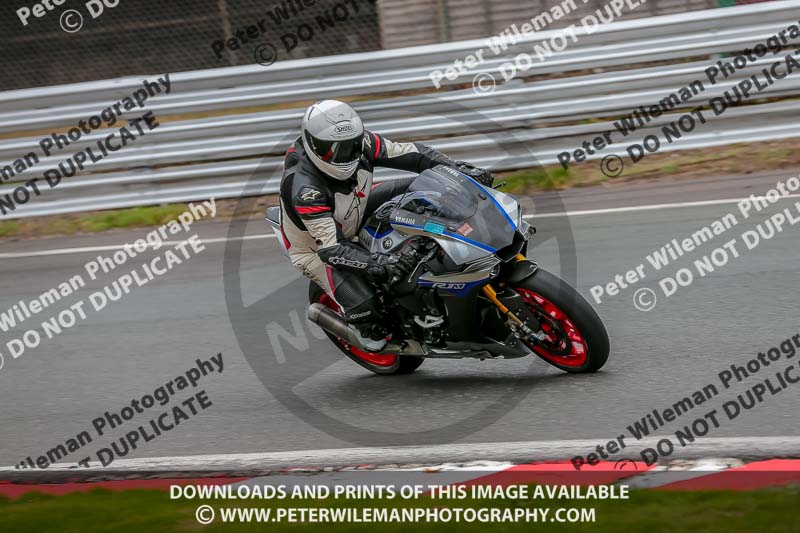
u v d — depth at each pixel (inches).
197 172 1284.4
